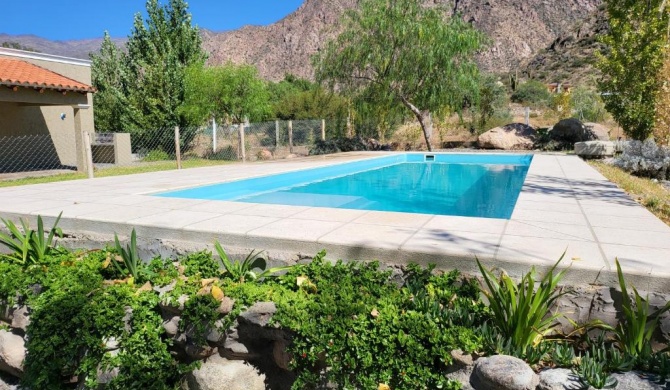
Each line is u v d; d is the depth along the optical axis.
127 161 16.48
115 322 3.00
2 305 3.52
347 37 16.33
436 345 2.35
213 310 2.77
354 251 3.20
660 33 12.59
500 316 2.47
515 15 89.50
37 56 15.28
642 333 2.30
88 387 3.02
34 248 3.95
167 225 3.96
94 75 26.33
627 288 2.53
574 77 59.06
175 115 18.77
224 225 3.92
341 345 2.49
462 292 2.82
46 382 3.14
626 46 13.29
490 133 18.36
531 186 6.37
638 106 12.81
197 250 3.81
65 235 4.52
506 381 2.08
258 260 3.52
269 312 2.68
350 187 9.89
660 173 9.94
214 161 15.95
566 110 27.91
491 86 28.19
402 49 15.86
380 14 15.71
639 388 2.03
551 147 16.41
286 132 19.56
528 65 73.31
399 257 3.07
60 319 3.07
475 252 2.93
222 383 2.78
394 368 2.40
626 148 11.10
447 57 15.43
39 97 12.73
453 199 8.24
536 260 2.74
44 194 6.14
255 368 2.86
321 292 2.82
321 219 4.13
